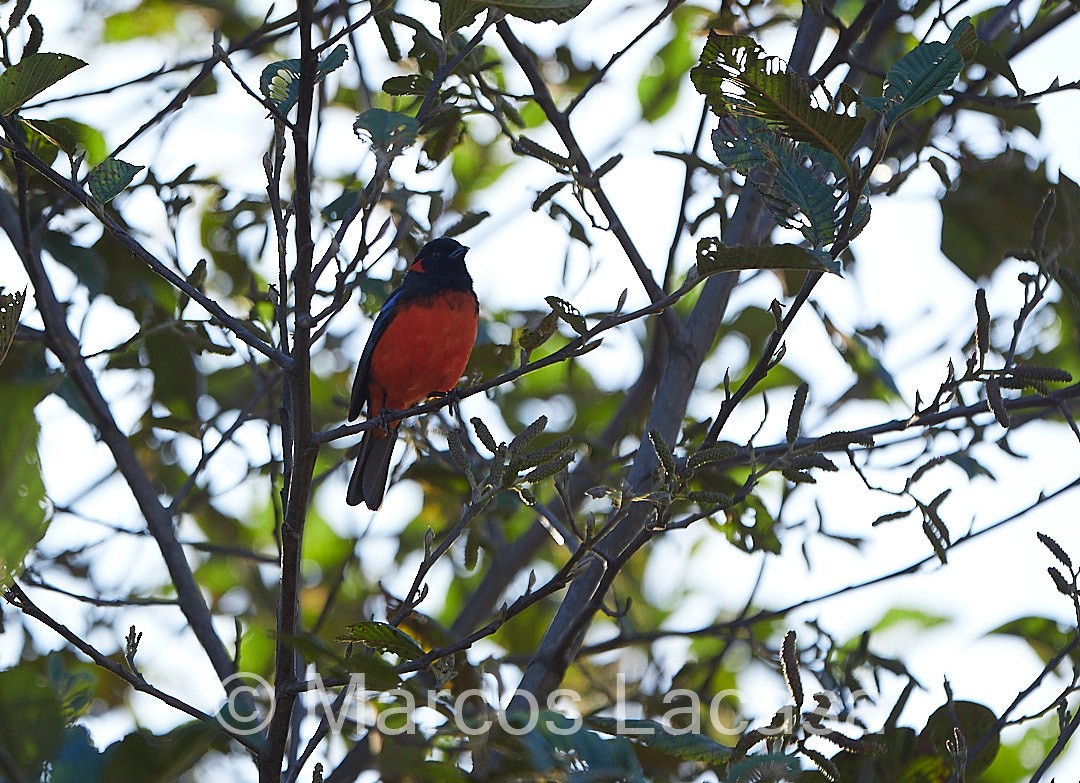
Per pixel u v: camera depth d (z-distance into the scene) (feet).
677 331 34.63
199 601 34.37
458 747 22.44
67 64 22.06
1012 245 39.34
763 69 19.67
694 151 36.14
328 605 36.37
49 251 36.94
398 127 22.29
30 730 25.03
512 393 48.34
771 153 21.29
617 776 19.51
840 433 23.38
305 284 22.93
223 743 28.37
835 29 37.81
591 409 49.08
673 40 45.96
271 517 49.49
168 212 33.37
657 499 22.20
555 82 43.70
